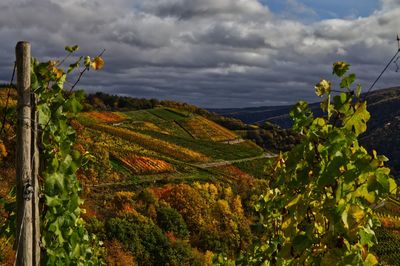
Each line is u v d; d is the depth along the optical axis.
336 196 3.32
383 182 3.25
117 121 115.69
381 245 53.38
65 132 3.92
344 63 3.53
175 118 133.88
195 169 75.69
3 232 4.11
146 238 29.42
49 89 3.76
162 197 42.81
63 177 3.91
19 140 3.27
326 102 3.68
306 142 3.63
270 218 5.20
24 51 3.24
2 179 19.84
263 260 5.54
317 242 3.38
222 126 146.12
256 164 95.00
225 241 36.22
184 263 29.66
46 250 3.97
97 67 3.92
